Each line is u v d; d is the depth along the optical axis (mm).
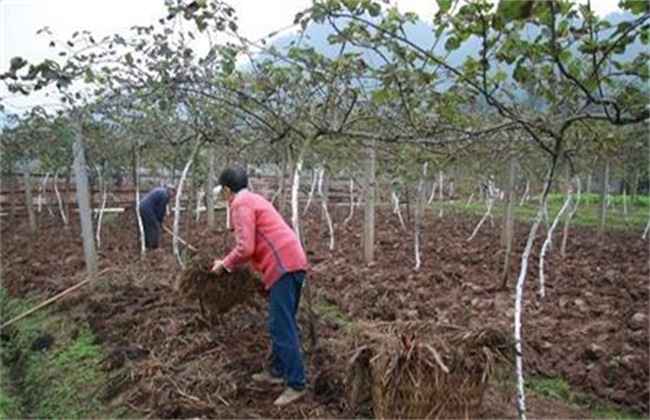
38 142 11781
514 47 3090
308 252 10719
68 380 5594
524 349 5469
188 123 7219
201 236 12250
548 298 7375
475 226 15461
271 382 4836
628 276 8898
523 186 19656
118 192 17516
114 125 8844
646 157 11406
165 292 7531
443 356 3545
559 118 3818
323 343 5402
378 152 7480
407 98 4188
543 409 4586
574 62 3229
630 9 2779
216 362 5238
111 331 6355
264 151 9445
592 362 5273
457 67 3613
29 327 7359
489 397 4676
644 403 4637
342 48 4074
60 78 4250
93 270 8039
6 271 10078
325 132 4969
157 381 4984
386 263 9609
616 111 3199
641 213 20328
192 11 4254
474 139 4805
